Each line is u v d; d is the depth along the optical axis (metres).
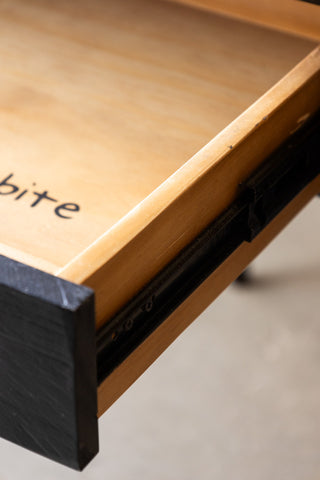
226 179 0.66
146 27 0.96
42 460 1.75
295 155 0.75
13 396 0.53
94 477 1.71
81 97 0.84
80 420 0.51
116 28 0.96
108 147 0.77
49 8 0.99
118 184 0.73
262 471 1.72
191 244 0.64
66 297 0.47
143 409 1.84
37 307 0.47
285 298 2.09
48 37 0.94
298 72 0.73
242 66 0.90
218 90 0.86
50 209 0.70
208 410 1.84
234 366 1.93
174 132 0.80
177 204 0.59
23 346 0.50
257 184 0.69
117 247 0.54
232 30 0.97
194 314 0.69
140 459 1.74
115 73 0.88
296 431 1.80
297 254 2.20
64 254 0.66
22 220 0.69
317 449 1.76
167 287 0.63
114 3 1.01
